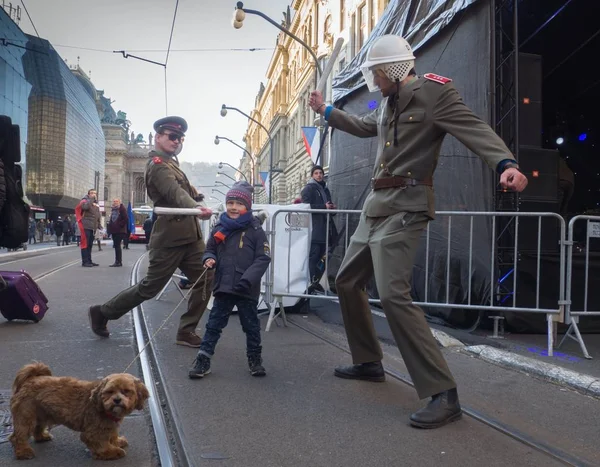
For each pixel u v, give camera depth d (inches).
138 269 446.6
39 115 2640.3
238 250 152.6
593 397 138.9
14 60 1802.4
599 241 229.0
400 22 276.1
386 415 123.3
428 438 110.6
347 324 147.8
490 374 159.0
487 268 204.5
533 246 212.5
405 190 125.7
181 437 108.3
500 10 211.8
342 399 133.8
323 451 103.3
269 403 129.6
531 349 185.2
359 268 140.7
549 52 306.3
